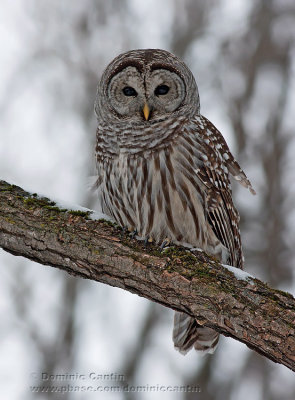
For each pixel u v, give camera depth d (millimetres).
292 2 21078
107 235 9141
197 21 20609
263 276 18203
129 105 11484
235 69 20453
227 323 8562
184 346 12125
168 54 11992
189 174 11297
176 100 11555
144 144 11234
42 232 9141
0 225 9227
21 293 18250
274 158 19391
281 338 8289
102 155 11648
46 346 17188
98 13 20844
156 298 9000
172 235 11438
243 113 19766
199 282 8734
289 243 18641
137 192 11273
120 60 11859
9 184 9641
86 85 20109
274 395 16812
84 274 9250
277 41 20781
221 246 11914
